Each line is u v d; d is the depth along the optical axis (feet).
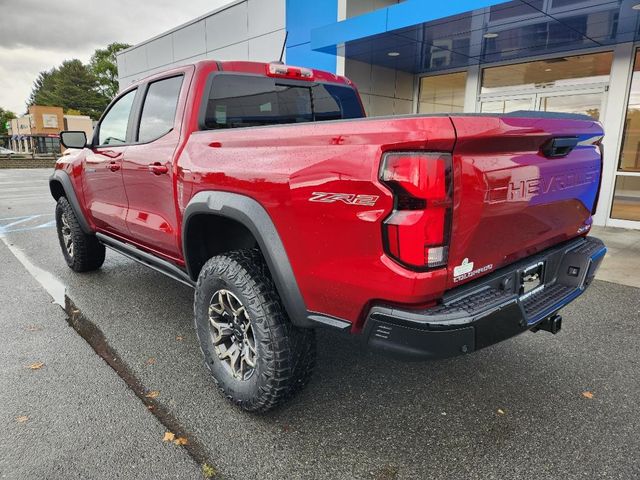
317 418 8.11
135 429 7.75
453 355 5.77
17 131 235.40
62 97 260.42
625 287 15.06
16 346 10.77
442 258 5.69
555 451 7.24
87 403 8.50
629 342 11.07
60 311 12.95
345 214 5.95
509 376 9.52
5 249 20.56
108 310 13.03
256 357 7.56
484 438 7.57
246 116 10.26
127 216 11.54
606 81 25.62
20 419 7.97
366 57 29.89
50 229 25.75
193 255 9.29
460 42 25.64
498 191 6.24
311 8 32.01
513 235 6.91
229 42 40.55
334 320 6.64
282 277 6.94
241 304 7.76
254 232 7.24
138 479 6.64
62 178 14.87
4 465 6.86
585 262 8.16
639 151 24.91
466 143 5.56
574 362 10.10
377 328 5.99
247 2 37.73
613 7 19.58
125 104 12.07
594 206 9.25
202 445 7.38
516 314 6.38
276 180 6.78
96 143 13.43
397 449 7.31
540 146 6.93
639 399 8.68
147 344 10.94
